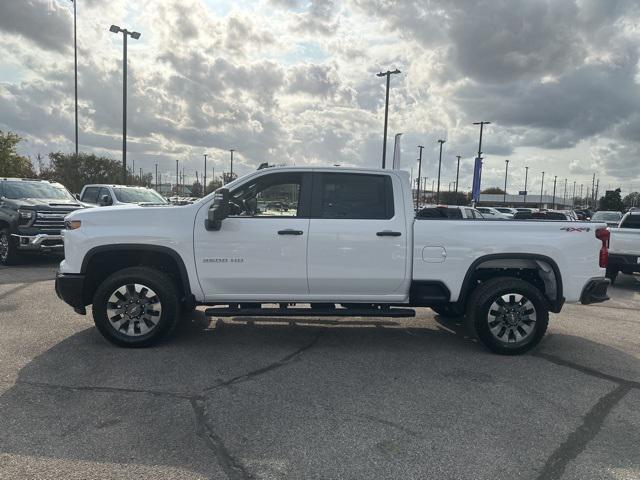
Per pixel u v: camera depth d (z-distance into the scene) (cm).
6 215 1124
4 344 549
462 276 550
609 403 425
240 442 345
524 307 553
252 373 480
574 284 558
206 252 534
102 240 532
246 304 563
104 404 401
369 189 554
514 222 554
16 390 424
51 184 1341
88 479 296
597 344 610
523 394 442
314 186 550
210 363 505
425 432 365
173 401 410
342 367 504
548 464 324
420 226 545
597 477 310
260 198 550
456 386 458
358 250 539
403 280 547
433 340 611
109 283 531
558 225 555
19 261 1150
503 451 340
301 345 577
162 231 533
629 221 1221
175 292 542
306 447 340
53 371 470
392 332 645
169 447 336
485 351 569
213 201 541
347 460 325
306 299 552
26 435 348
